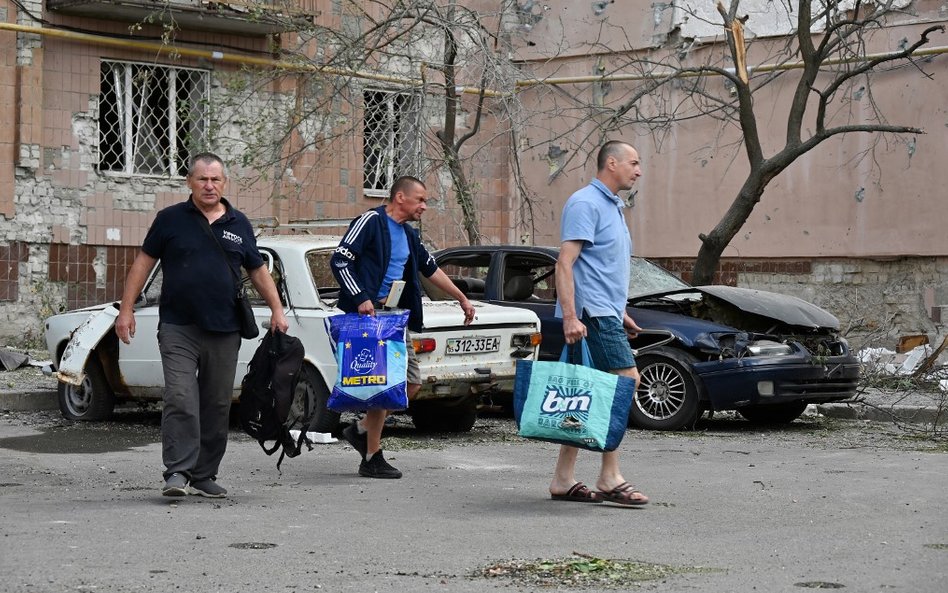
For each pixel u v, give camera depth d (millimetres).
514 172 36281
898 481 14844
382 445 18359
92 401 21141
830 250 35625
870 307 35188
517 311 19719
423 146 30781
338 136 31703
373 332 14508
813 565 9711
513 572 9320
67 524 11219
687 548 10430
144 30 34094
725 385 20641
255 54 35594
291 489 13875
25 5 32469
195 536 10664
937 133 34000
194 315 12898
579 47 39000
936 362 29047
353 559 9758
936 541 10828
